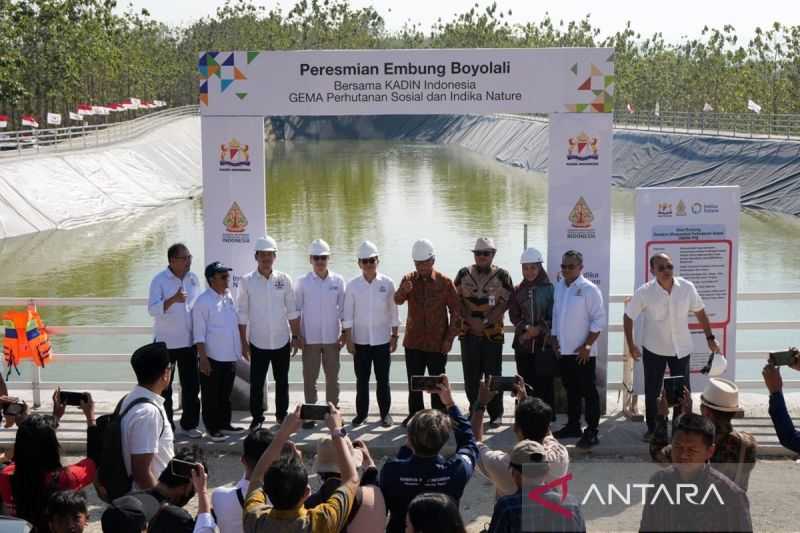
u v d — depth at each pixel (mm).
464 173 76812
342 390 11016
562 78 9609
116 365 17812
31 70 64500
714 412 5164
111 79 87688
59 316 23250
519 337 9344
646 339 8938
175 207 56094
